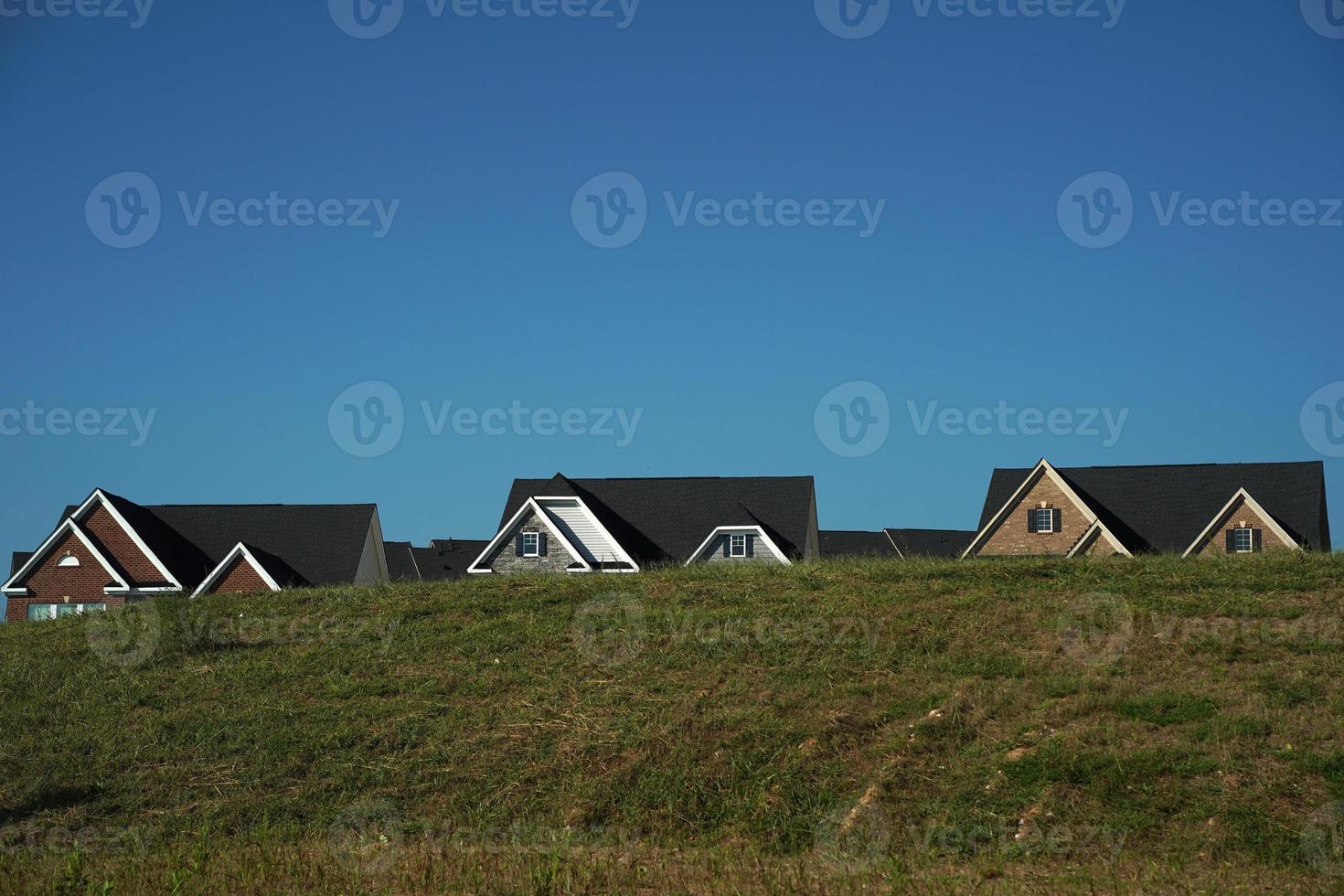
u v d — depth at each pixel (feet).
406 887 63.46
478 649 115.03
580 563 238.68
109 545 225.15
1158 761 79.25
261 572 225.76
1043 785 78.64
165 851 74.79
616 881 63.98
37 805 86.99
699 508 256.52
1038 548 256.73
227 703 104.88
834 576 133.69
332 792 88.12
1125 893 60.85
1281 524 244.63
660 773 85.76
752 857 71.36
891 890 61.52
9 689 111.65
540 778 87.71
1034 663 99.91
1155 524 253.65
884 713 92.58
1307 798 74.02
